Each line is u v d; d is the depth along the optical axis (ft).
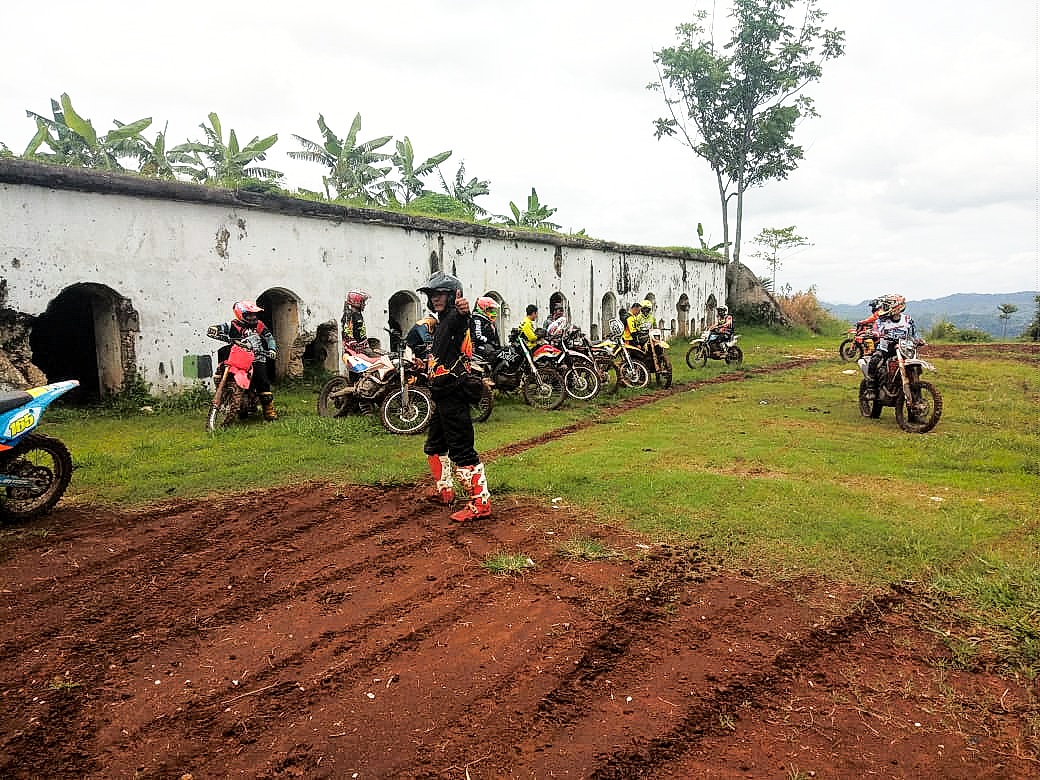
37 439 16.40
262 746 8.21
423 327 18.35
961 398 35.09
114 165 51.75
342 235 38.86
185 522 16.07
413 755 8.03
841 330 94.48
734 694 9.25
